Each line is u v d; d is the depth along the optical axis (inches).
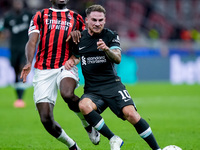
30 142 858.8
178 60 2807.6
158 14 3464.6
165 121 1161.4
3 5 2994.6
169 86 2497.5
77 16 732.0
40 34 708.0
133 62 2669.8
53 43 701.9
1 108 1470.2
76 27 729.0
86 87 665.0
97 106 637.9
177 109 1455.5
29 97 1862.7
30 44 683.4
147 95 1968.5
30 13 1467.8
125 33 3228.3
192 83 2810.0
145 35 3358.8
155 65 2751.0
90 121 628.1
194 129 1021.8
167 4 3550.7
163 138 898.1
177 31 3481.8
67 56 711.1
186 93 2086.6
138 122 622.2
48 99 685.9
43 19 706.2
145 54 2723.9
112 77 655.1
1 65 2183.8
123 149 768.9
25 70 668.1
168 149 627.5
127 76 2625.5
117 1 3260.3
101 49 631.2
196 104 1614.2
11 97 1845.5
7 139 895.1
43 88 684.7
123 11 3314.5
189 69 2827.3
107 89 647.1
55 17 713.0
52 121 670.5
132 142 837.8
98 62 653.3
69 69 685.9
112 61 633.6
